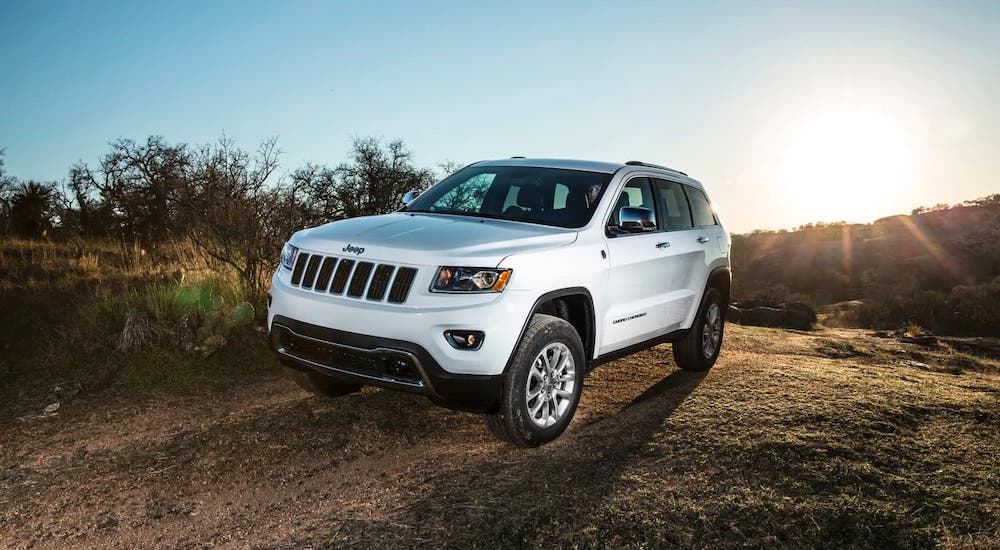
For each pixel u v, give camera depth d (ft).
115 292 28.12
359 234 15.03
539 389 14.58
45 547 11.09
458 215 17.22
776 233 206.49
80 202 51.06
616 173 18.30
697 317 21.21
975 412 16.97
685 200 21.36
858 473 13.02
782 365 23.11
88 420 17.04
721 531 11.02
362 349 13.42
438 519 11.51
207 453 14.85
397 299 13.50
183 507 12.41
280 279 15.62
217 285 26.99
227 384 20.13
